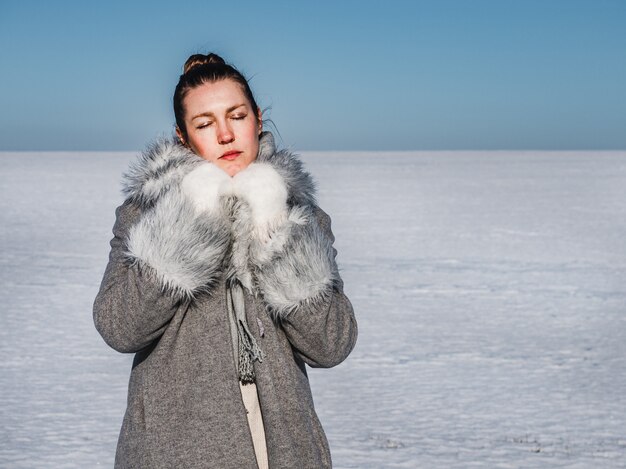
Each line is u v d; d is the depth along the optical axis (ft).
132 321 6.03
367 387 26.25
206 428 6.16
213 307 6.32
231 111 6.58
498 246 68.08
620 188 159.43
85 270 53.42
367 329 35.60
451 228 82.84
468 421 22.77
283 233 6.08
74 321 37.24
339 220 90.84
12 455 19.79
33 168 261.85
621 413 23.66
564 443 20.90
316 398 24.98
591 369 28.84
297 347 6.41
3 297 43.19
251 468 6.16
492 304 41.65
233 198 6.13
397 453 19.98
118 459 6.44
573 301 42.68
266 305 6.31
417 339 33.63
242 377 6.33
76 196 130.00
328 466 6.50
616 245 68.95
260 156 6.73
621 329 35.83
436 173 234.58
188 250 5.84
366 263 57.21
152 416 6.23
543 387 26.40
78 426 22.21
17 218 91.50
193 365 6.25
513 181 187.73
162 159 6.48
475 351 31.50
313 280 6.06
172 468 6.15
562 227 84.58
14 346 32.07
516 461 19.49
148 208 6.45
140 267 5.97
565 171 247.91
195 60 6.91
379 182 182.60
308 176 6.75
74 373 27.99
